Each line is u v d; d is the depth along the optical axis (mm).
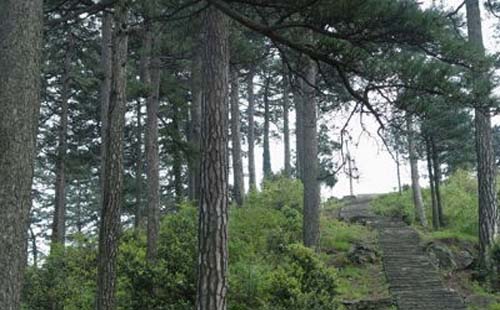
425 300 13219
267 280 10594
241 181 21641
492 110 6727
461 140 22906
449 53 6688
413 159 23250
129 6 8062
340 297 13461
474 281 15016
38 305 12102
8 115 5160
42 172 30406
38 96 5422
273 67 15711
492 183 15688
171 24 12688
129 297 10414
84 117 24359
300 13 6422
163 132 20328
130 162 26656
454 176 27812
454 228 21453
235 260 12125
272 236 14672
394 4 6074
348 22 6301
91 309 11828
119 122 9055
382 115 7160
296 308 9945
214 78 8523
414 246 17312
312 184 15312
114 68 9156
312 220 15180
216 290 7863
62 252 14656
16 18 5359
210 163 8258
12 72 5250
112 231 8633
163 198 28797
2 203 4988
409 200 27078
